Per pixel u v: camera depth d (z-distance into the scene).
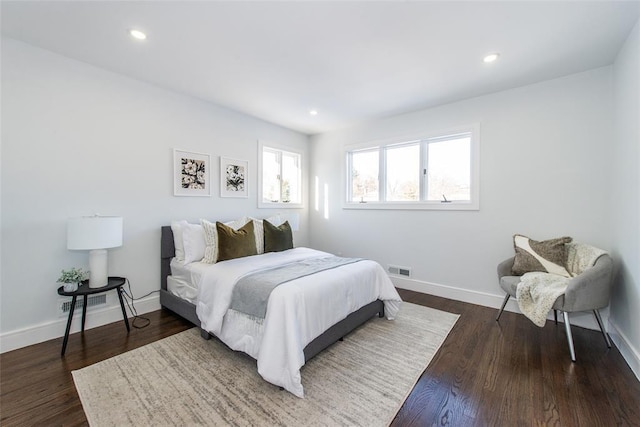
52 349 2.11
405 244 3.73
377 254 4.01
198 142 3.27
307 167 4.79
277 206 4.23
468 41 2.07
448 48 2.17
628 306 2.00
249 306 1.93
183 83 2.83
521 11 1.74
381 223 3.96
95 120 2.50
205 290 2.30
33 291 2.20
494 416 1.46
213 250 2.75
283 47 2.16
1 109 2.05
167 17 1.81
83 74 2.42
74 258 2.39
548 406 1.53
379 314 2.76
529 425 1.40
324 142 4.61
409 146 3.76
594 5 1.68
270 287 1.89
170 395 1.61
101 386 1.68
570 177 2.62
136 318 2.72
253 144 3.90
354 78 2.69
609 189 2.43
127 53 2.27
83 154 2.43
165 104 2.97
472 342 2.27
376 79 2.71
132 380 1.74
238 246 2.83
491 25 1.88
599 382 1.74
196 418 1.44
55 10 1.75
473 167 3.15
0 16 1.81
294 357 1.63
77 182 2.40
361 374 1.83
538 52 2.21
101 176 2.54
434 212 3.47
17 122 2.11
